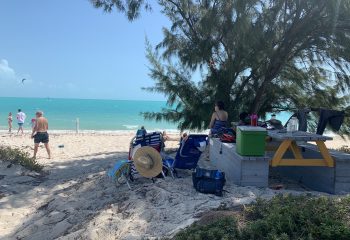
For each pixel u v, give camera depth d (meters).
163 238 4.75
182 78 12.36
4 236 6.38
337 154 7.34
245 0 10.13
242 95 12.30
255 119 8.66
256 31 10.52
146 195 6.64
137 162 7.37
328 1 10.05
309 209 4.61
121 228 5.48
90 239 5.37
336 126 8.84
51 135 25.80
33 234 6.32
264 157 6.93
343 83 12.17
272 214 4.47
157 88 12.59
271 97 13.00
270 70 11.92
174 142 18.80
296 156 7.12
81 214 6.52
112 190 7.43
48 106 103.94
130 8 11.40
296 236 4.12
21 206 7.71
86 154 15.20
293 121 7.76
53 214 6.83
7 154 10.85
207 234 4.37
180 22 11.91
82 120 54.94
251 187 6.84
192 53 11.26
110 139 23.52
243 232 4.33
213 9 10.88
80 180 9.11
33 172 10.20
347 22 10.62
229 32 10.90
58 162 12.48
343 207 4.69
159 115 12.91
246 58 10.98
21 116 27.02
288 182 8.23
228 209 5.49
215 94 11.88
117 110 94.50
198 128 12.71
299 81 12.67
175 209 5.84
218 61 12.00
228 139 8.80
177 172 8.27
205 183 6.44
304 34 11.27
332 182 6.89
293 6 11.07
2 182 9.27
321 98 12.52
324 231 4.03
